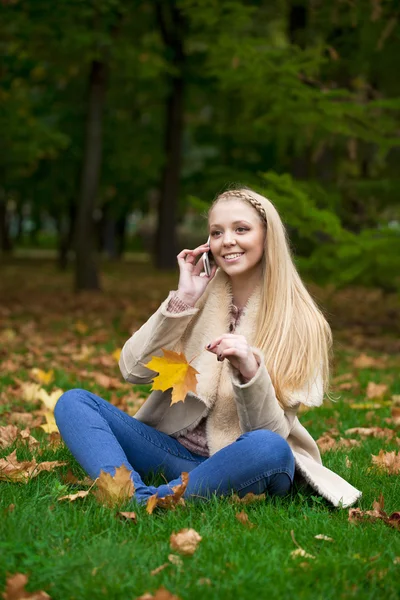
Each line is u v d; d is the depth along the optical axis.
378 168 11.01
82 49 14.36
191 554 2.73
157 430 3.60
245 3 12.37
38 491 3.36
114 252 43.00
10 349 8.85
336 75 9.98
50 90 22.52
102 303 15.08
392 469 4.22
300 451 3.57
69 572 2.50
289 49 8.46
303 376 3.38
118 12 14.20
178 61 19.50
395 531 3.11
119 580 2.48
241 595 2.41
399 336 11.23
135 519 3.04
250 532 2.96
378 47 8.61
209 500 3.24
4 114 16.72
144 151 23.97
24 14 13.02
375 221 10.51
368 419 5.70
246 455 3.23
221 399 3.43
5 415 5.34
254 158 22.66
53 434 4.56
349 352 9.52
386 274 8.87
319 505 3.39
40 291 18.11
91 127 16.48
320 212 7.80
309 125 8.85
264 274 3.46
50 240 61.88
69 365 7.79
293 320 3.44
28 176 25.11
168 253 27.16
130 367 3.47
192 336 3.50
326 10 9.52
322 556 2.74
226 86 9.14
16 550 2.61
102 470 3.18
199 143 24.25
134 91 23.14
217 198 3.54
